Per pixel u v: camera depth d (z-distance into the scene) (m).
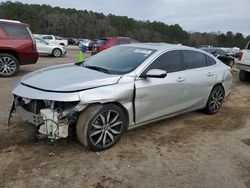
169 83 4.95
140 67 4.60
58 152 4.12
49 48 19.83
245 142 4.97
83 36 99.81
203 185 3.57
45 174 3.56
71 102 3.88
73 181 3.46
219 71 6.22
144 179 3.61
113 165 3.88
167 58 5.10
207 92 5.98
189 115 6.26
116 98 4.16
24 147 4.21
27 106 4.19
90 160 3.96
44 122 3.93
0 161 3.80
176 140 4.85
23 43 9.75
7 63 9.62
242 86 10.51
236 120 6.17
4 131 4.70
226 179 3.74
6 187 3.27
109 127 4.24
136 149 4.39
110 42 16.39
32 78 4.35
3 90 7.60
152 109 4.79
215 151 4.53
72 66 5.05
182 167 3.96
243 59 10.98
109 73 4.50
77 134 4.06
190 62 5.61
